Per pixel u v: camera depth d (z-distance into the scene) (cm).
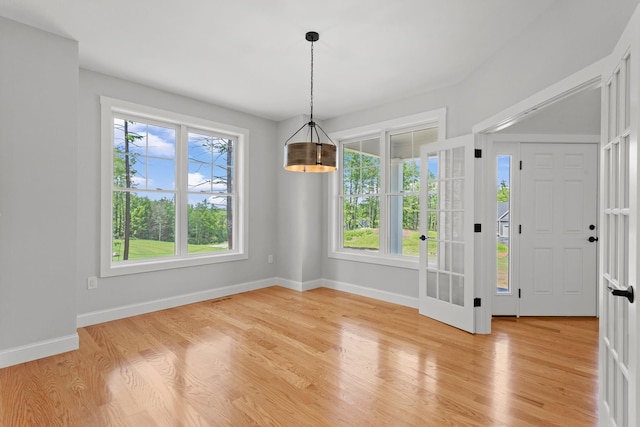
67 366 242
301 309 384
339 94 392
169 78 345
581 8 196
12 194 243
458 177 337
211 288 427
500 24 245
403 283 406
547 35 226
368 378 228
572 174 367
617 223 158
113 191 352
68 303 268
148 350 270
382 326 330
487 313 314
